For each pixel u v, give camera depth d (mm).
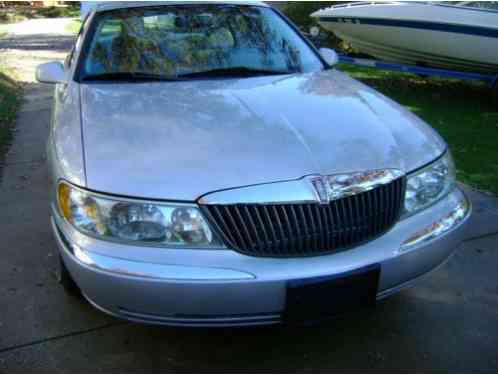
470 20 7188
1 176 4328
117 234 1951
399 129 2443
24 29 17344
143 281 1893
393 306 2707
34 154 4859
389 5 7789
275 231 1951
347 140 2238
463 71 7867
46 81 3135
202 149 2119
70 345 2383
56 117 2678
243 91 2758
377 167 2125
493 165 4695
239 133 2246
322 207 1981
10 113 6168
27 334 2449
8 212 3674
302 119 2406
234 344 2418
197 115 2424
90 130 2301
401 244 2135
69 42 13719
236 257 1934
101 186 1971
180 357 2332
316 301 2006
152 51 3100
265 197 1938
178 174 1987
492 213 3732
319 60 3482
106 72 2975
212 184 1952
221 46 3223
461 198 2467
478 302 2746
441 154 2408
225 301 1927
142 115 2434
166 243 1941
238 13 3490
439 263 2330
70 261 2018
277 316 2008
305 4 10992
